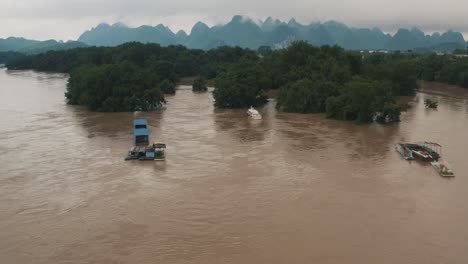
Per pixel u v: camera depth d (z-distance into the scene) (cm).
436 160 6216
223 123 9225
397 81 13575
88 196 4956
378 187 5178
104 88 11050
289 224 4197
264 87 12150
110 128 8738
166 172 5819
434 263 3494
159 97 11269
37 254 3681
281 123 9138
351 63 13538
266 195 4944
